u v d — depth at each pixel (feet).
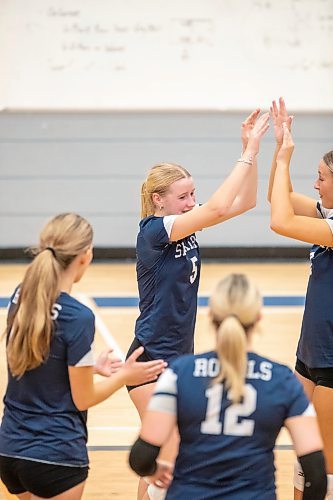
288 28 68.54
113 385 20.70
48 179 70.49
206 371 17.60
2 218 70.59
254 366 17.69
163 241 24.61
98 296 59.21
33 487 20.11
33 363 19.88
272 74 69.10
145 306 25.76
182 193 25.71
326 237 24.23
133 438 34.91
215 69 69.05
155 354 25.35
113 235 71.51
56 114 69.41
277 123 26.55
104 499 28.76
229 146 70.74
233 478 17.22
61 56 68.28
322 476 17.06
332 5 68.33
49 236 20.57
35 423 20.11
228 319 17.25
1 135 69.67
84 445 20.57
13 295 21.07
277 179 24.88
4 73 68.28
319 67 69.15
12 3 67.26
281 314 54.85
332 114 70.03
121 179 70.90
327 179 24.93
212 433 17.33
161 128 70.28
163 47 68.54
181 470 17.51
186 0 68.03
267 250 72.08
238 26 68.44
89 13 67.77
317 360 25.25
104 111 69.56
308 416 17.44
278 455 32.83
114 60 68.59
